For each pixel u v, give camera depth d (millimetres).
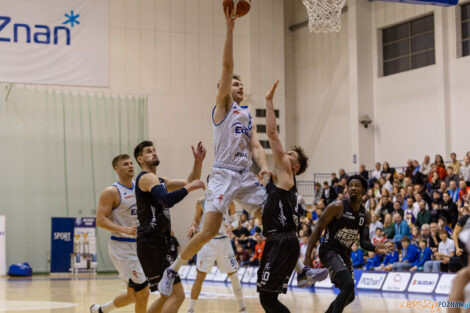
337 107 24672
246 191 5957
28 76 24109
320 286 15719
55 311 9844
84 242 22297
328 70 25188
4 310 10039
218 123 5828
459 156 20234
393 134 22562
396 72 22859
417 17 21969
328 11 13023
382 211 17453
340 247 6867
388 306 10539
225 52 5617
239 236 20438
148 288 6984
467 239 2959
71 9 24688
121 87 25219
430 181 17812
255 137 6047
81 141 24547
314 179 25406
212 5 26438
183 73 25984
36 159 24000
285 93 26438
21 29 24094
